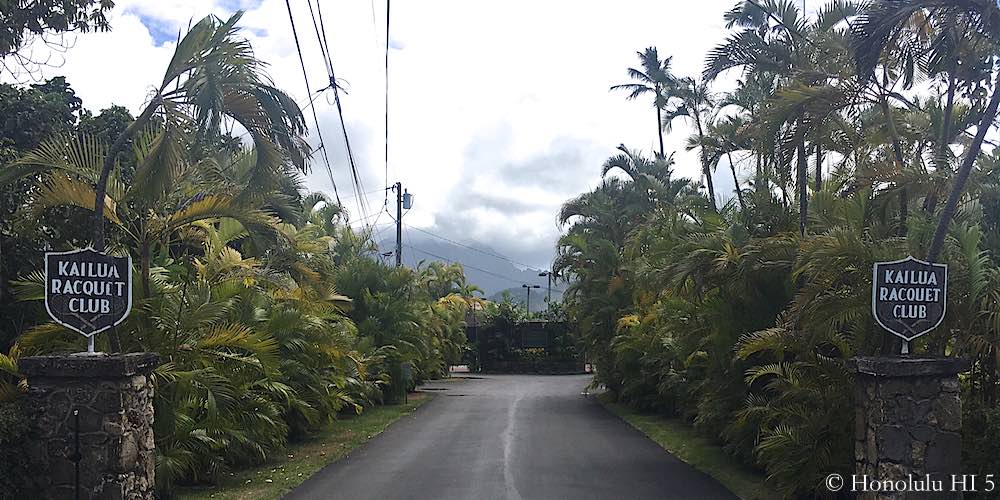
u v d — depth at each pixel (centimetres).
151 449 877
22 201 1152
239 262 1242
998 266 1018
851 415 926
